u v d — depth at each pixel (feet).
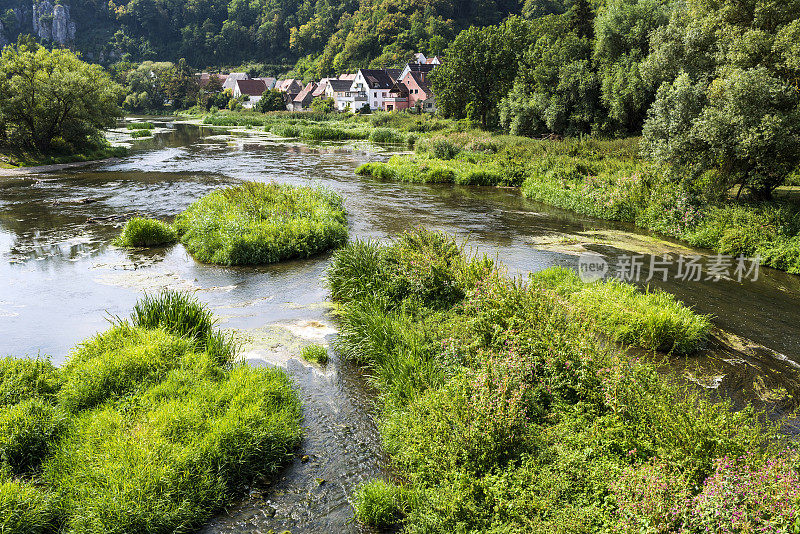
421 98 294.87
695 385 28.43
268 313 38.24
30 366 26.53
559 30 199.41
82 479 19.58
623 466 19.44
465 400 22.67
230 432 21.83
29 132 118.73
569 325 27.94
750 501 15.76
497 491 18.44
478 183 94.94
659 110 68.85
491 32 177.78
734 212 56.34
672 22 90.38
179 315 31.48
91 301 40.37
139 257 51.88
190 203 76.02
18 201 77.10
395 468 22.02
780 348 33.06
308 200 65.31
